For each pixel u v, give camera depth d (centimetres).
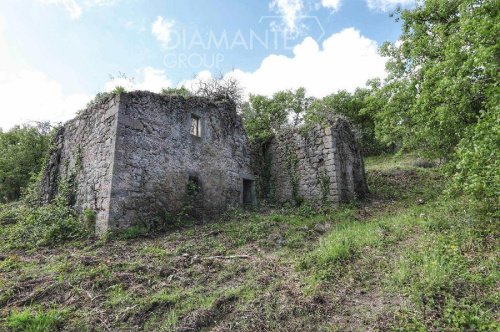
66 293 389
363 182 1234
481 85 560
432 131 780
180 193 886
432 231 550
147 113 835
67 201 862
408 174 1446
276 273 449
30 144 2020
